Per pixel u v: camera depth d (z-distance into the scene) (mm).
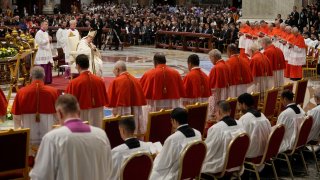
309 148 10984
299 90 12531
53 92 8953
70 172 5074
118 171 6391
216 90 12211
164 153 7074
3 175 6969
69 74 18766
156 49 31953
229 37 28422
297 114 9336
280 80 15484
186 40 31203
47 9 44625
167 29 32750
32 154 8711
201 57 27219
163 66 10781
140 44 34781
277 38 19922
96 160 5238
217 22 31281
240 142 7770
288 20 25344
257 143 8555
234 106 10289
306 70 21297
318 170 9719
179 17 36250
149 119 8664
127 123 6535
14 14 42469
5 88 16422
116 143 8203
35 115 8828
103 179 5391
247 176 8805
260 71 13898
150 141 8789
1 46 16312
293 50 19281
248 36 22547
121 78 9930
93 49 16000
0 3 42250
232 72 12656
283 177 9391
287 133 9312
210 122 11250
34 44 17125
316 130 9961
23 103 8758
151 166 6492
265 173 9523
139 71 21234
